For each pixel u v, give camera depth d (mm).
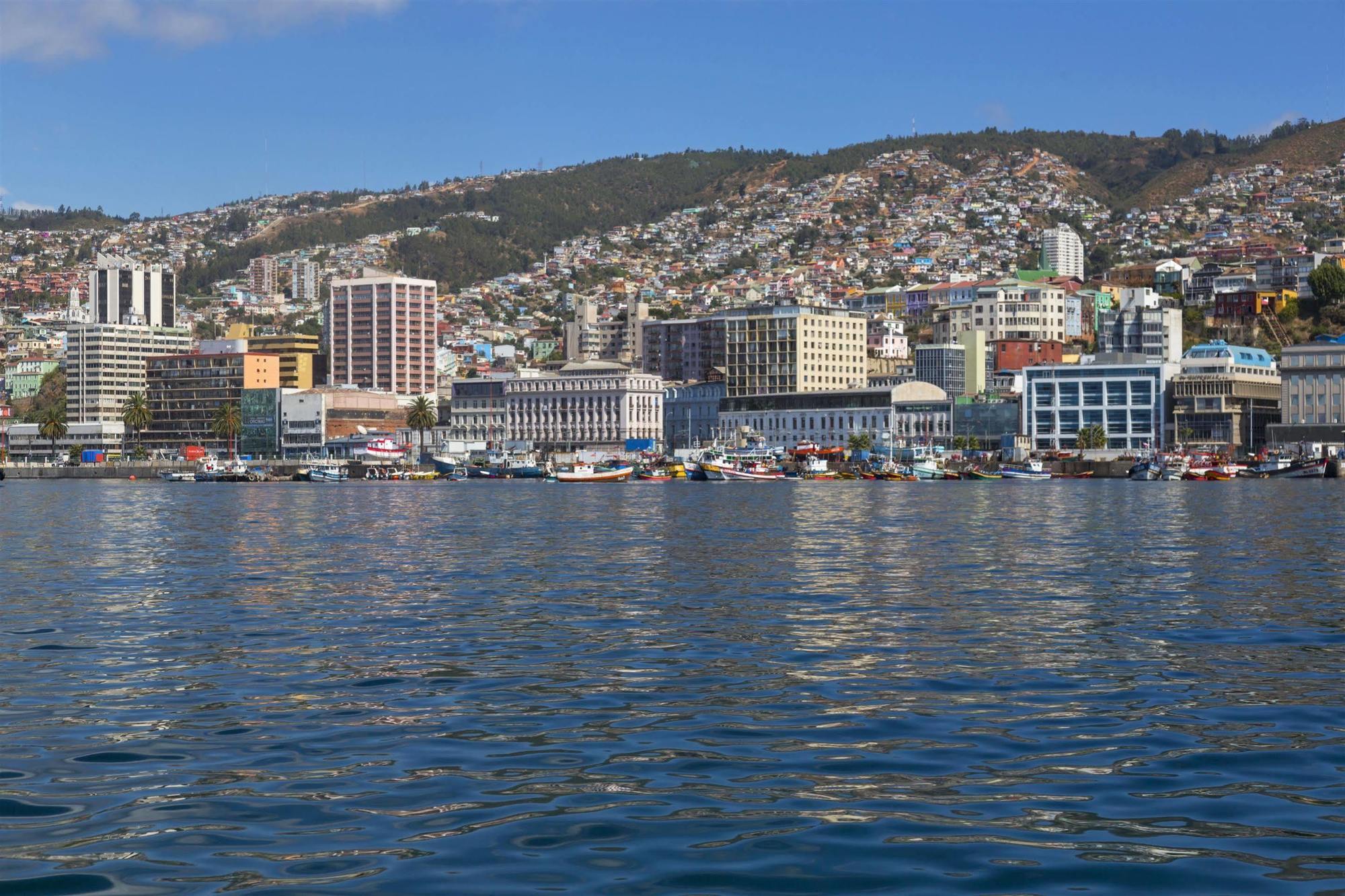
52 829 24234
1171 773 27688
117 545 96125
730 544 94000
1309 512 138375
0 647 45312
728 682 38344
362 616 53469
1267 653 43312
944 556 82375
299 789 26797
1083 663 41406
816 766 28484
